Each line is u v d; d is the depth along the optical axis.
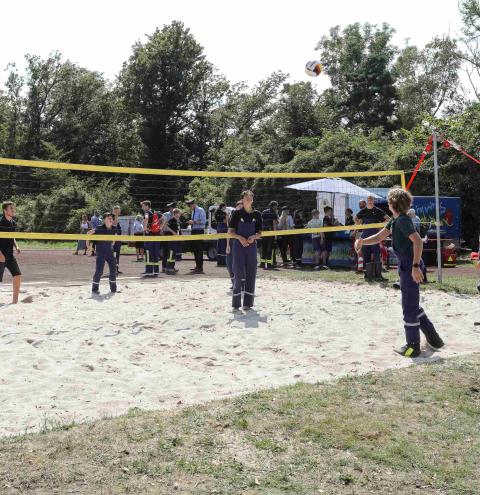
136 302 9.98
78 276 14.56
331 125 45.16
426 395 4.87
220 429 4.16
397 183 23.77
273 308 9.16
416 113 51.34
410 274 6.25
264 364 6.20
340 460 3.72
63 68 63.38
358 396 4.85
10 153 62.53
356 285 12.29
